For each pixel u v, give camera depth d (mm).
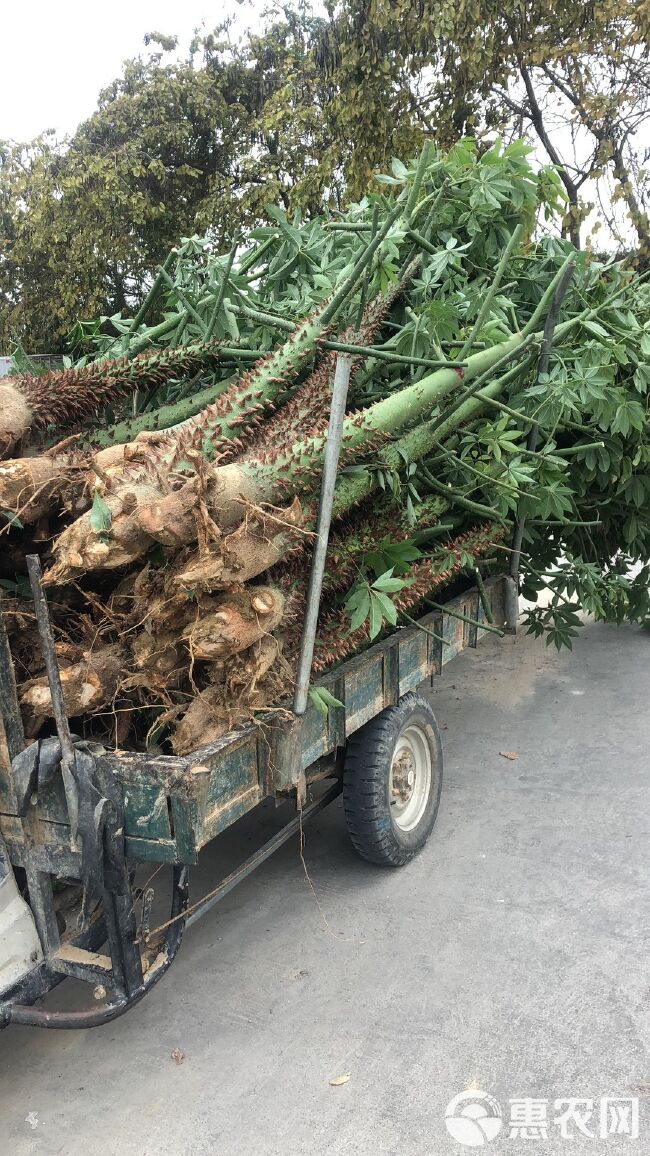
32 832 2508
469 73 12492
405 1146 2529
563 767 5070
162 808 2428
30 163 15734
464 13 11789
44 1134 2650
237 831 4488
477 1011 3062
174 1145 2582
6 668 2385
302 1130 2605
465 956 3375
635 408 4441
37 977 2537
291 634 2996
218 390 3842
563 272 4078
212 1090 2789
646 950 3361
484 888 3848
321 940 3539
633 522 5539
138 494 2480
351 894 3867
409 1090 2732
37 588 2217
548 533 5398
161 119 15102
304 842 4371
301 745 3016
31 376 3252
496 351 3803
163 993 3279
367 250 2990
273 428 3064
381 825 3740
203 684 2846
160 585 2645
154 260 15352
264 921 3697
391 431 3252
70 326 15125
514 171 4211
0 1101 2805
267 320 3660
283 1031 3031
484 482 3938
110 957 2543
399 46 12492
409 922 3627
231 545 2514
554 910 3652
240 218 14492
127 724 2844
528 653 7234
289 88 14219
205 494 2500
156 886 4039
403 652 3797
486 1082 2746
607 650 7254
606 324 4441
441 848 4215
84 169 14773
